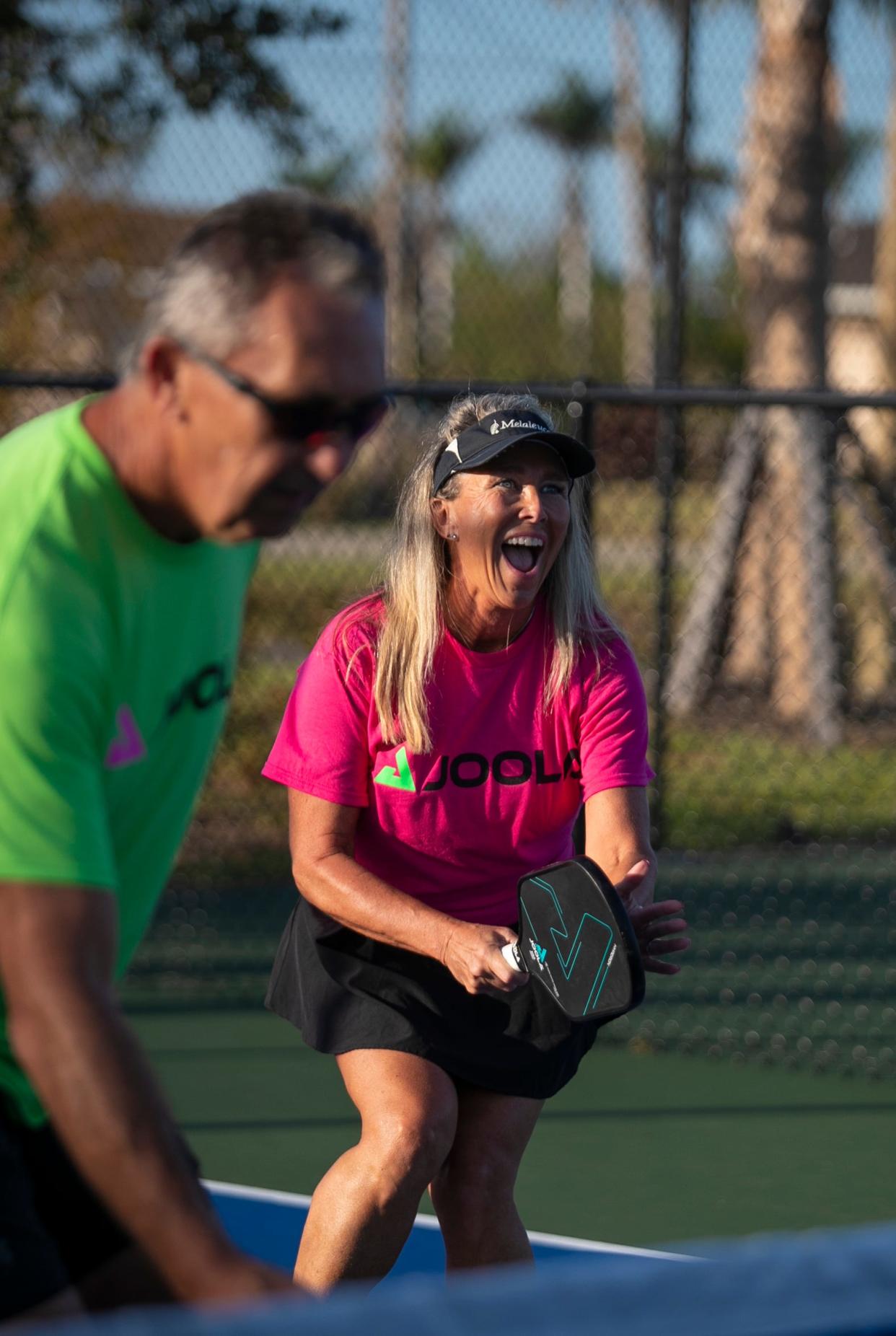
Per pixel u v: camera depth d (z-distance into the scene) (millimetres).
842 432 23875
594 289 40688
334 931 7137
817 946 17375
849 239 56406
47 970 3906
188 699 4723
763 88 28688
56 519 4195
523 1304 2449
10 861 3953
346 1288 6551
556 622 7094
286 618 19766
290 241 3961
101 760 4332
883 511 23578
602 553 23219
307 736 7031
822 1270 2602
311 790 7000
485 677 6984
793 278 28781
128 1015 14859
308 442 4035
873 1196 10789
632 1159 11484
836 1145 11844
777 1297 2525
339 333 3955
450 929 6617
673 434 19016
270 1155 11453
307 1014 7129
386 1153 6598
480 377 32250
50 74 18016
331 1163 11297
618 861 7012
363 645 6969
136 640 4363
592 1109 12648
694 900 19109
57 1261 4488
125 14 17875
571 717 7098
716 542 25219
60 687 4070
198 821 19406
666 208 23188
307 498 4188
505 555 6840
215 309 3969
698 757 24203
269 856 19203
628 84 25656
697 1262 2625
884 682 24781
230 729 19359
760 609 26297
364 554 20016
